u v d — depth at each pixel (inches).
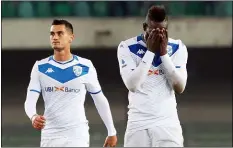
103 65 1977.1
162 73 600.1
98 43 1614.2
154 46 583.8
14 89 1998.0
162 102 600.1
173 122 603.5
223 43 1624.0
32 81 636.1
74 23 1612.9
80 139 630.5
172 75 588.7
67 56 636.1
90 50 1930.4
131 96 608.4
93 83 644.1
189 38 1622.8
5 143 1883.6
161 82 600.7
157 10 587.2
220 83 2058.3
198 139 1951.3
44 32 1609.3
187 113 2062.0
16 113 2005.4
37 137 1920.5
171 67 587.8
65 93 629.9
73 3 1718.8
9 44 1603.1
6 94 1999.3
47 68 633.0
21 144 1839.3
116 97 2018.9
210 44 1625.2
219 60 1996.8
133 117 605.0
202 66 2007.9
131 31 1610.5
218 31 1625.2
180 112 2054.6
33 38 1606.8
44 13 1711.4
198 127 2048.5
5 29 1600.6
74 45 1611.7
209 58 1994.3
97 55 1947.6
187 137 1971.0
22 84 1995.6
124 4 1702.8
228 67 2004.2
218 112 2064.5
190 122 2055.9
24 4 1699.1
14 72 1972.2
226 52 1980.8
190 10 1697.8
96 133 1947.6
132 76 586.6
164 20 587.2
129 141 609.9
